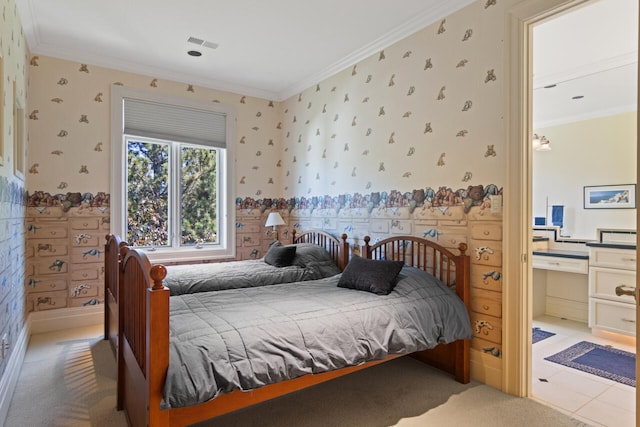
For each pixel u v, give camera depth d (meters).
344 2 2.71
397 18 2.94
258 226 4.68
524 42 2.31
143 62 3.79
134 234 4.02
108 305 3.13
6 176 2.23
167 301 1.44
